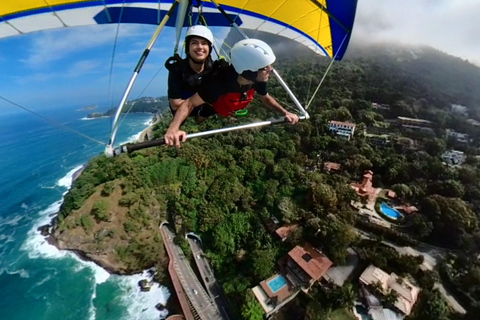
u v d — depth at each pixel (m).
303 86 105.06
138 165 48.72
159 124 109.12
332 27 7.89
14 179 70.38
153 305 30.67
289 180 42.50
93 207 40.28
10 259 38.34
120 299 31.75
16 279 35.03
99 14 6.16
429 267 30.61
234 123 69.94
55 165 81.25
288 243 32.25
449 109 96.06
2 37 5.90
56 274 35.34
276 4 7.59
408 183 45.75
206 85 3.40
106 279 34.28
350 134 64.06
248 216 37.06
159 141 3.47
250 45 2.94
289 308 26.34
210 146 55.47
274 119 4.73
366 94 95.75
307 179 41.44
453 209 35.34
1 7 5.11
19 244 41.38
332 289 26.50
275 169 45.16
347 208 37.00
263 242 33.66
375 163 49.34
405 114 82.06
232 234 35.41
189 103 3.54
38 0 5.27
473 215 35.84
